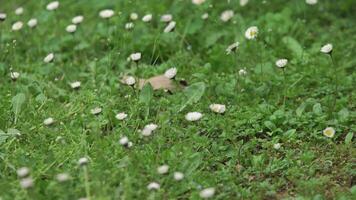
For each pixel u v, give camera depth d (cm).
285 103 916
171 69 920
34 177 741
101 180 712
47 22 1183
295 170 765
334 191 744
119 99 916
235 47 948
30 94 948
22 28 1143
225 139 832
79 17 1065
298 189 743
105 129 868
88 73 1021
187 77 995
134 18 1063
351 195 730
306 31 1130
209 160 793
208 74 995
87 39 1134
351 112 879
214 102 921
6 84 983
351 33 1148
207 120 867
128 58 1025
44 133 841
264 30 1115
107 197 674
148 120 866
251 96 937
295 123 859
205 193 687
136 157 763
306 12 1206
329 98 924
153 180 738
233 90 938
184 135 834
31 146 820
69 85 997
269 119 866
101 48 1106
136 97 918
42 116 881
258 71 997
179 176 714
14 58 1047
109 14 1068
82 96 921
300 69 1006
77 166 753
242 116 868
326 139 830
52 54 994
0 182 738
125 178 714
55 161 770
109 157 778
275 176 773
